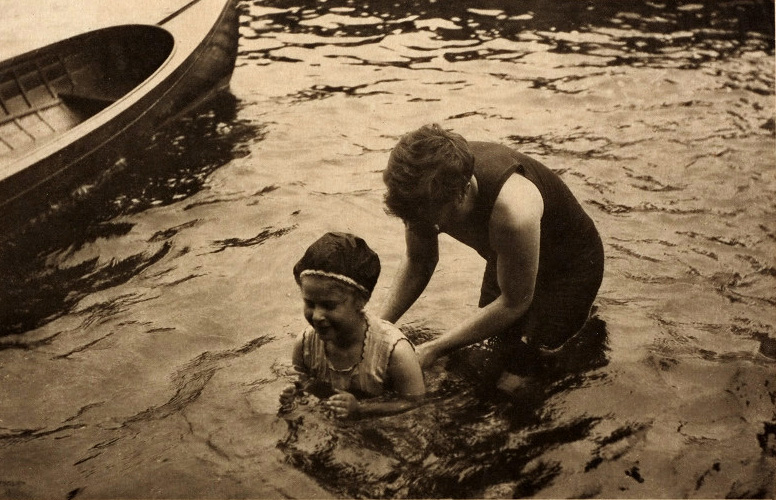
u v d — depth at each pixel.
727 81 7.86
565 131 6.82
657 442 3.25
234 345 4.05
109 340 4.15
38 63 7.51
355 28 9.68
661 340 3.93
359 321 3.32
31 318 4.43
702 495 2.97
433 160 2.91
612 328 4.01
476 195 3.21
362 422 3.28
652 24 9.61
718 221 5.25
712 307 4.26
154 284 4.73
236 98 7.73
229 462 3.16
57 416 3.57
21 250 5.19
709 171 5.98
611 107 7.31
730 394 3.54
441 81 8.02
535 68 8.30
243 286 4.64
